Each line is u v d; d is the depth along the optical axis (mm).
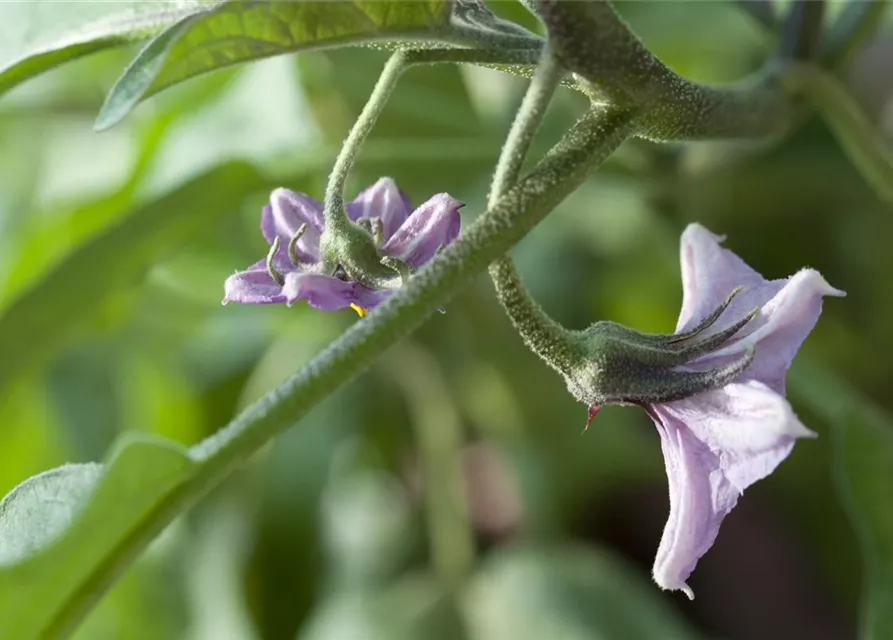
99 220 553
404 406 659
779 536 653
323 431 640
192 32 350
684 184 522
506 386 631
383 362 621
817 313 357
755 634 641
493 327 613
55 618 351
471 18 369
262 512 615
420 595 587
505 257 355
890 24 618
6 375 468
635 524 661
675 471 361
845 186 576
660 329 653
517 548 610
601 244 643
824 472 605
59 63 399
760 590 647
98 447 605
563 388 631
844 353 614
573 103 547
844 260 602
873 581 427
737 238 600
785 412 349
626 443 646
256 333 668
